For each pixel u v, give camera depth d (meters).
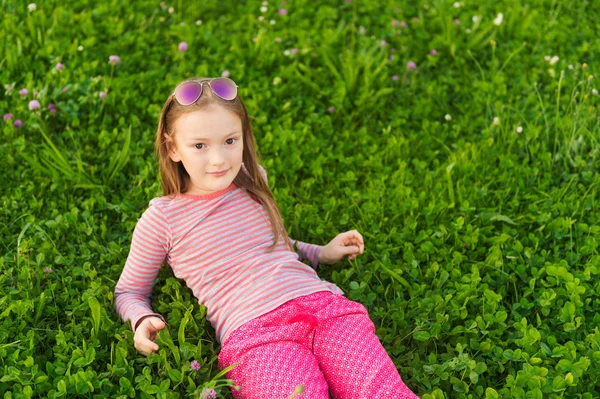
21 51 4.97
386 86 5.10
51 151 4.05
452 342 3.13
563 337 3.11
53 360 3.01
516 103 4.85
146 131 4.49
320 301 2.88
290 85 4.96
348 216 3.86
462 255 3.57
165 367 2.80
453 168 4.19
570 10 6.14
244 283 2.98
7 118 4.38
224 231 3.07
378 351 2.74
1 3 5.56
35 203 3.85
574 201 3.98
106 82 4.72
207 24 5.68
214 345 3.10
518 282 3.50
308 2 6.14
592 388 2.81
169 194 3.18
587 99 4.74
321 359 2.79
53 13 5.55
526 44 5.63
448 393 2.89
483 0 6.12
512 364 3.01
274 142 4.40
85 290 3.32
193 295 3.30
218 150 2.95
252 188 3.20
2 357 2.86
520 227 3.86
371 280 3.50
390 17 5.88
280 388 2.62
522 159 4.45
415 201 3.87
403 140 4.48
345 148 4.49
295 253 3.22
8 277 3.33
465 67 5.34
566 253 3.58
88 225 3.71
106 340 3.04
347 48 5.51
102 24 5.51
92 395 2.76
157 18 5.79
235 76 5.08
